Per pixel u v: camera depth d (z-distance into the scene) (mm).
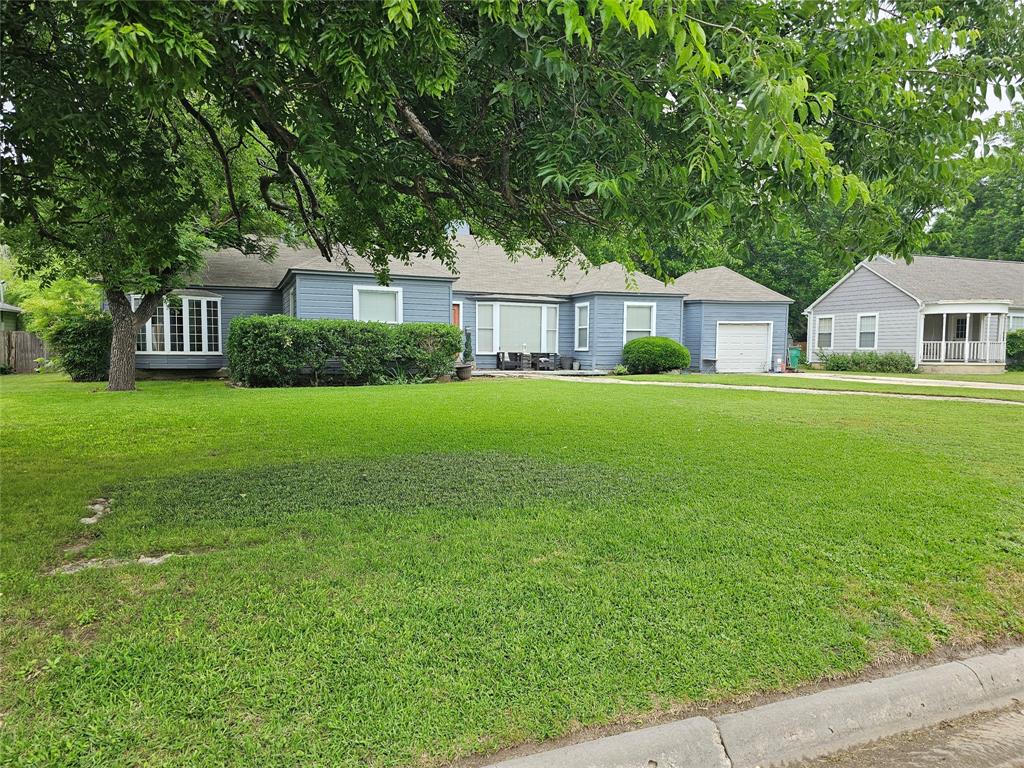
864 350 23344
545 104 3057
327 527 3576
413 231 5520
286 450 5863
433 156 3781
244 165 7938
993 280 23141
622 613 2545
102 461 5359
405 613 2518
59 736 1774
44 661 2133
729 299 21812
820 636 2412
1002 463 5316
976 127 3113
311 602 2605
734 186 2848
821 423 7742
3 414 8461
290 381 14047
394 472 4953
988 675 2273
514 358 19969
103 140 3953
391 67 2758
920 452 5801
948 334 22703
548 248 5098
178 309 16688
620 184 2916
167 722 1846
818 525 3621
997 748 2012
